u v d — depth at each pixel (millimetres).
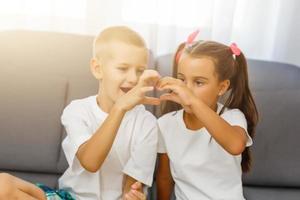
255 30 1489
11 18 1350
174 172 995
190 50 907
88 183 929
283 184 1168
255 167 1146
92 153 822
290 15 1472
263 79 1211
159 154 1031
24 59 1156
